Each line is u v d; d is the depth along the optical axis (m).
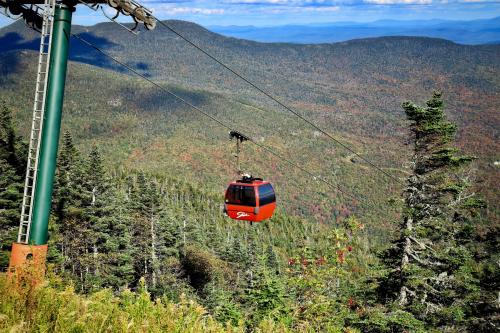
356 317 23.17
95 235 44.44
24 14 11.22
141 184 54.94
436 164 27.14
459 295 26.12
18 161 41.00
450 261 26.19
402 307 24.78
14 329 6.09
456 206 26.91
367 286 27.38
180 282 50.72
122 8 10.79
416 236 27.41
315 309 21.41
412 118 27.00
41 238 9.41
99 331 6.95
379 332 24.00
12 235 33.75
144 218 53.03
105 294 8.75
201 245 84.00
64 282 9.77
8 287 7.57
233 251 79.31
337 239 27.67
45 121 9.52
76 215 43.50
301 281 24.56
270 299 20.59
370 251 29.31
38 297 7.40
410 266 26.28
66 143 48.62
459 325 25.55
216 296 38.03
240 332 9.58
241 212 23.41
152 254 51.16
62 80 9.69
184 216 114.81
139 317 8.12
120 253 47.66
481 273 25.80
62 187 44.53
